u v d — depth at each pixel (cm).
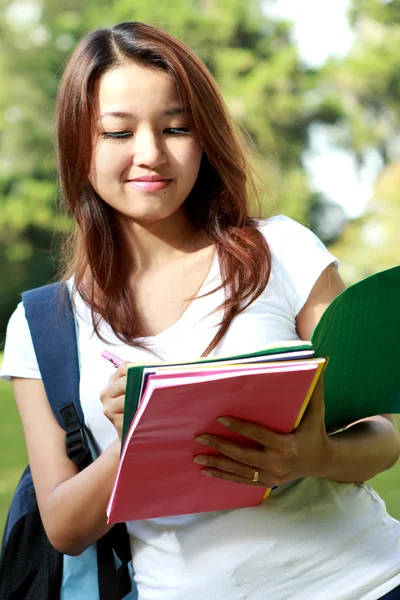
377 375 212
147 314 239
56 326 239
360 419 228
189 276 240
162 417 185
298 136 2486
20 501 245
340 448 216
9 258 2412
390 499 603
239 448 197
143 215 234
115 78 228
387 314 198
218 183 245
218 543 218
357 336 201
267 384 185
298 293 233
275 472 202
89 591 236
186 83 228
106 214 244
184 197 235
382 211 2400
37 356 237
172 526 222
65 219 267
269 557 217
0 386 1271
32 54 2523
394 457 235
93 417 232
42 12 2597
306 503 222
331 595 217
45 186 2384
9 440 873
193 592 218
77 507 221
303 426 202
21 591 241
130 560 233
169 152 230
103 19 2573
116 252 244
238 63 2405
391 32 2508
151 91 227
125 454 193
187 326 232
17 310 248
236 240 237
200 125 232
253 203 263
